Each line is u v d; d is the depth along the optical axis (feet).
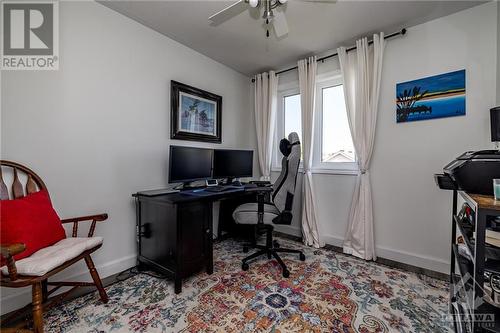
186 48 8.47
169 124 7.97
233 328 4.46
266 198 7.81
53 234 4.71
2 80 4.88
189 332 4.34
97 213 6.23
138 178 7.12
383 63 7.69
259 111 10.88
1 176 4.71
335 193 8.96
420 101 7.05
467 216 4.58
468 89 6.34
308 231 9.11
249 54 9.07
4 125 4.86
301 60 9.41
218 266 7.12
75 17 5.80
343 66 8.23
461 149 6.45
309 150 9.18
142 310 4.97
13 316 4.41
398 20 6.84
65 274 5.70
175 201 5.67
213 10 6.43
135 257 7.03
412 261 7.21
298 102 10.36
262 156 10.80
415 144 7.16
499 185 3.29
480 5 6.16
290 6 6.15
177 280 5.65
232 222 9.63
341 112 9.08
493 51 6.03
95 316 4.75
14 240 4.06
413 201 7.22
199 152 8.08
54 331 4.33
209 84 9.39
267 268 6.98
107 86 6.39
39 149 5.28
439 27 6.74
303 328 4.46
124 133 6.77
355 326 4.51
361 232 7.82
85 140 5.99
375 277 6.42
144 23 7.09
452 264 4.93
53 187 5.48
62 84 5.61
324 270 6.84
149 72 7.36
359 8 6.27
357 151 8.00
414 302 5.26
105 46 6.34
